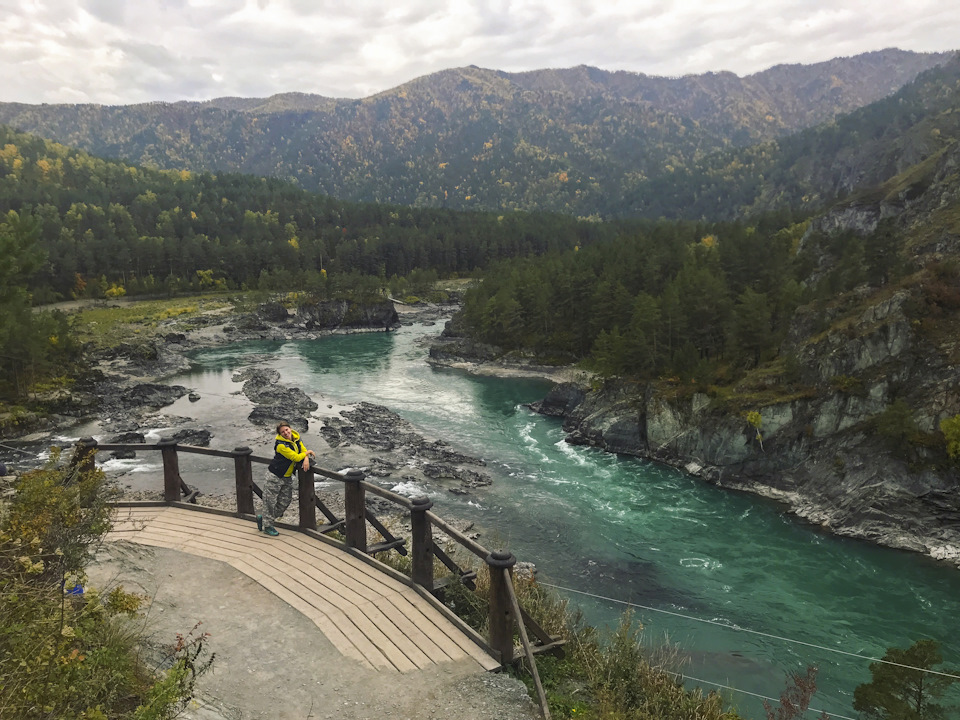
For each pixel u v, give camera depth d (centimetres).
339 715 752
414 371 8144
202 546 1214
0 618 595
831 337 4291
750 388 4431
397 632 930
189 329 11506
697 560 2959
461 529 3159
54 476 877
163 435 4844
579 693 892
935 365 3800
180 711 647
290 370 8119
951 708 1712
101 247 15825
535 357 8450
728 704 1480
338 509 2994
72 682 571
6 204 19162
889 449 3575
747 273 7831
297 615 973
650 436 4616
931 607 2570
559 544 3066
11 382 5531
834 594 2664
